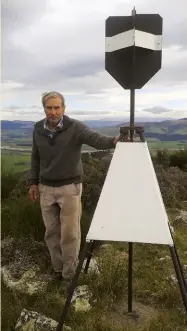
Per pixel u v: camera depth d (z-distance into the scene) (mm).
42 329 2885
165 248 4895
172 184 8203
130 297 3250
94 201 6250
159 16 2754
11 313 3102
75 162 3455
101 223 2654
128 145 2734
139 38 2701
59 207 3635
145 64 2809
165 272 4094
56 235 3639
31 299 3389
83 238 4383
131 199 2662
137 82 2818
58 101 3281
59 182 3457
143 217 2627
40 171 3592
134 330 2988
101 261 4094
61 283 3582
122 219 2641
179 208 7559
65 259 3566
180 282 2500
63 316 2648
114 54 2834
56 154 3400
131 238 2611
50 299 3299
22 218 4277
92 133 3264
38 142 3465
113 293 3502
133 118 2801
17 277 3695
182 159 10531
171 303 3408
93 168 7012
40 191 3631
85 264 3939
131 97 2816
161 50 2795
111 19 2781
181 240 5316
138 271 4059
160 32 2775
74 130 3367
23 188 6188
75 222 3508
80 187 3559
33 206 4363
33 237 4137
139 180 2682
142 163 2701
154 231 2600
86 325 2979
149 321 3102
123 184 2689
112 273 3676
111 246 4859
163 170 8766
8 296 3373
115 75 2859
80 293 3361
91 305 3283
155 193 2652
